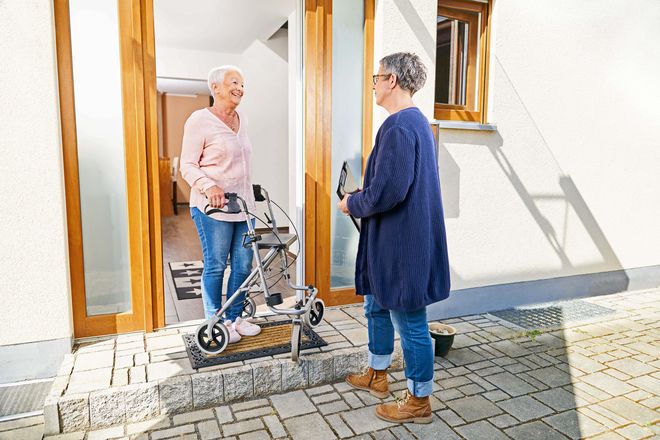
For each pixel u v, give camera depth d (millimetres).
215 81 2744
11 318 2609
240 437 2230
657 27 4547
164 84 9695
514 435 2303
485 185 3873
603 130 4398
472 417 2451
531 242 4148
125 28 2836
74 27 2781
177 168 10586
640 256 4805
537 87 4023
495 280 4023
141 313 3037
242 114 2932
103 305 2984
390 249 2209
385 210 2174
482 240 3918
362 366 2848
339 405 2525
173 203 10375
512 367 3033
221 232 2768
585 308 4203
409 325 2283
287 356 2727
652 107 4629
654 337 3553
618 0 4305
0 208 2539
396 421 2367
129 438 2209
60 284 2684
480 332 3598
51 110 2594
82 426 2260
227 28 6656
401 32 3480
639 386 2812
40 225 2619
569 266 4387
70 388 2322
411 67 2262
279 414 2432
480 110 3918
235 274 2965
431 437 2270
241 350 2791
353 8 3574
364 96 3660
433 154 2262
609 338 3525
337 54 3562
